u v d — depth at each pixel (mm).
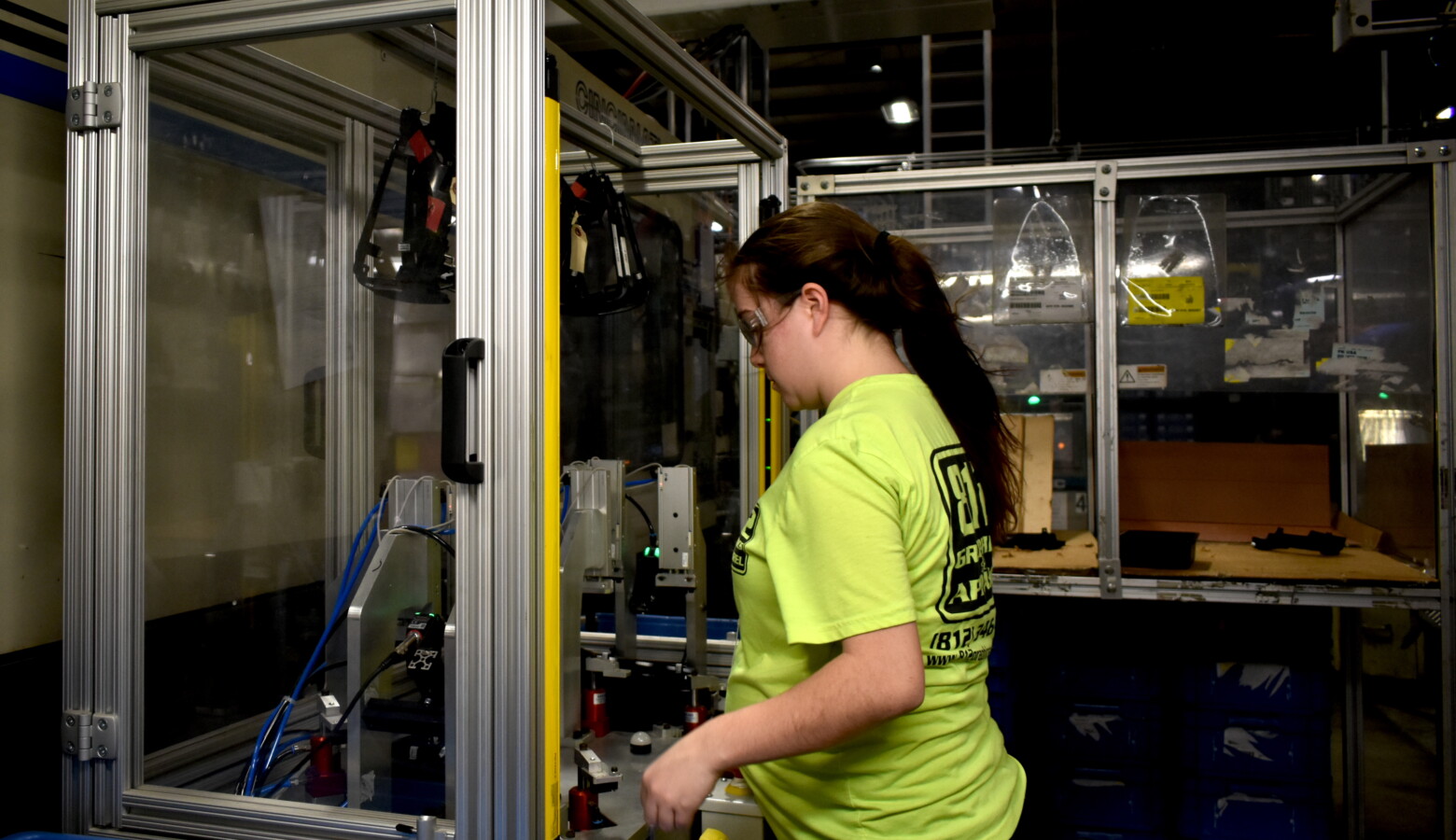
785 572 829
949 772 887
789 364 977
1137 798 2590
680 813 788
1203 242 2498
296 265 1840
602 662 1885
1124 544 2400
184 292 1612
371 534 1713
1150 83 4117
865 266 942
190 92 1582
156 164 1554
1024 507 2762
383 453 2002
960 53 4402
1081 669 2621
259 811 1198
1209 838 2508
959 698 893
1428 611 2348
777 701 788
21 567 1505
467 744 1056
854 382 940
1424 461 2312
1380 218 2525
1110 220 2449
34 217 1525
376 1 1136
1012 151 2791
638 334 2842
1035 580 2408
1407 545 2441
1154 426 3584
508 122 1050
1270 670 2465
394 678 1604
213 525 1676
